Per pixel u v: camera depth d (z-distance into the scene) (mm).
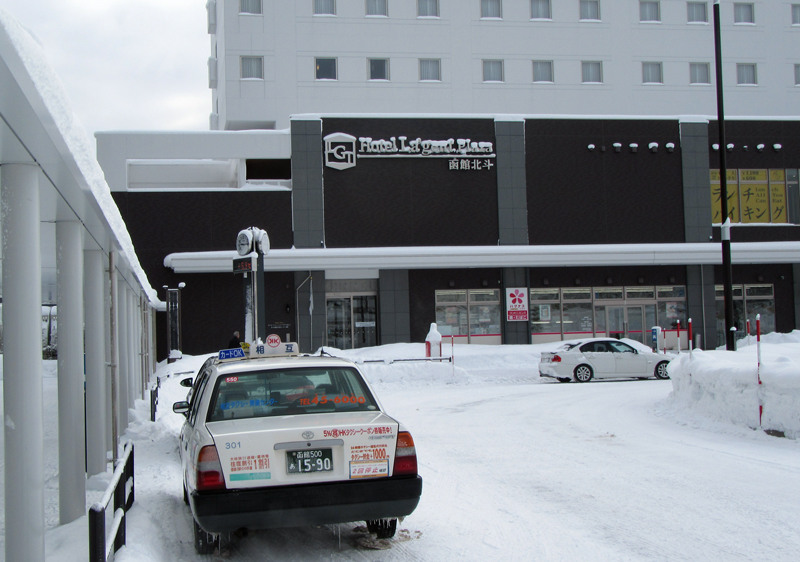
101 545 4160
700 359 13273
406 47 38062
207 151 29609
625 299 32188
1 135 4098
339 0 37562
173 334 28109
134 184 31672
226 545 6008
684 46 40781
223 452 5184
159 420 12695
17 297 4691
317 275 29938
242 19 36562
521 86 39094
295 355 7250
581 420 13258
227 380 6055
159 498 7391
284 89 36594
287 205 30062
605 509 7020
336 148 30250
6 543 4613
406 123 30938
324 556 5762
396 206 30672
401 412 15414
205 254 28641
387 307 30281
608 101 39875
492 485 8164
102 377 8398
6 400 4652
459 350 28828
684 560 5473
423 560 5625
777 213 33469
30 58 3434
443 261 29922
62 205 6117
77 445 6816
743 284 33125
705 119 33000
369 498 5348
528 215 31578
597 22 40094
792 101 41500
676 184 32688
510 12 39344
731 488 7750
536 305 31672
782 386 10594
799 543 5832
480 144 31281
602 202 32094
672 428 12078
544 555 5668
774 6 41750
